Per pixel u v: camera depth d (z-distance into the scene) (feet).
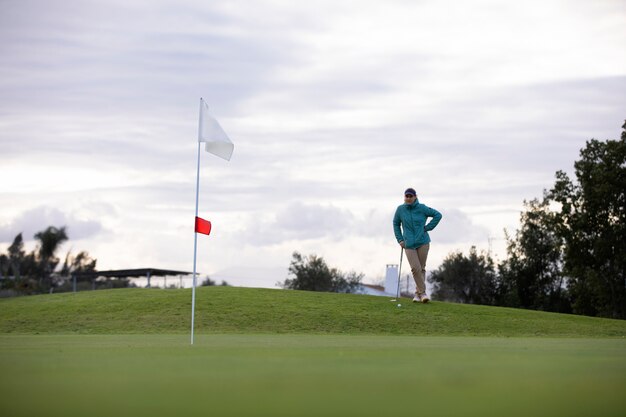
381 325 85.56
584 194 179.83
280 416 12.39
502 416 12.76
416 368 19.83
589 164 180.24
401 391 15.20
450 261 231.71
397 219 101.91
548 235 220.02
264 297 103.40
